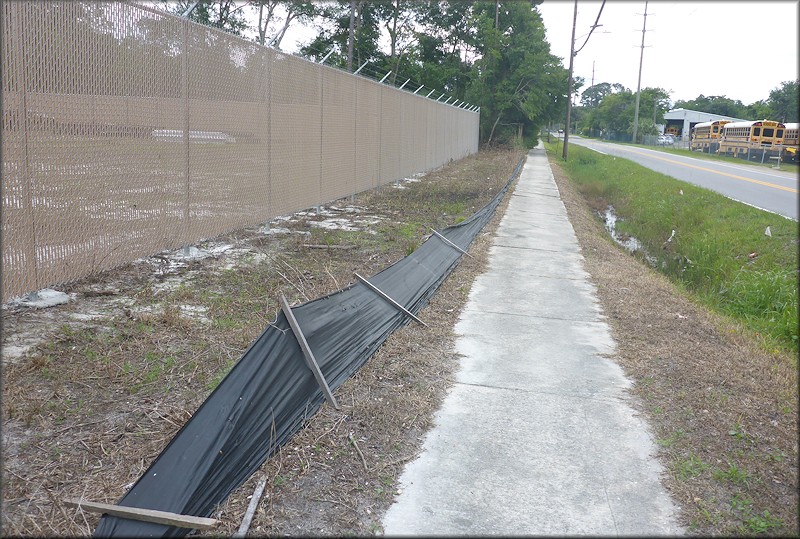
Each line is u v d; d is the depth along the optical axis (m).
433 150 24.73
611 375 5.24
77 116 5.78
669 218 16.92
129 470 3.45
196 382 4.52
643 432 4.26
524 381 5.05
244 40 8.56
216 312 5.94
